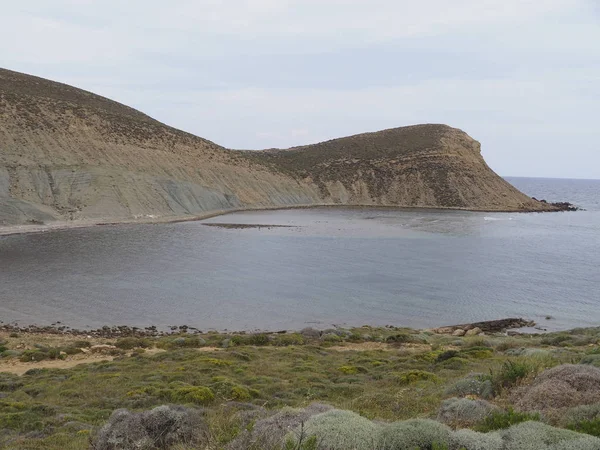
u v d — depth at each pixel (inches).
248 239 2736.2
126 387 602.5
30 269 1866.4
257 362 802.8
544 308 1542.8
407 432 247.1
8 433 442.9
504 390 385.7
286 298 1605.6
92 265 1971.0
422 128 7273.6
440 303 1583.4
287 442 244.1
